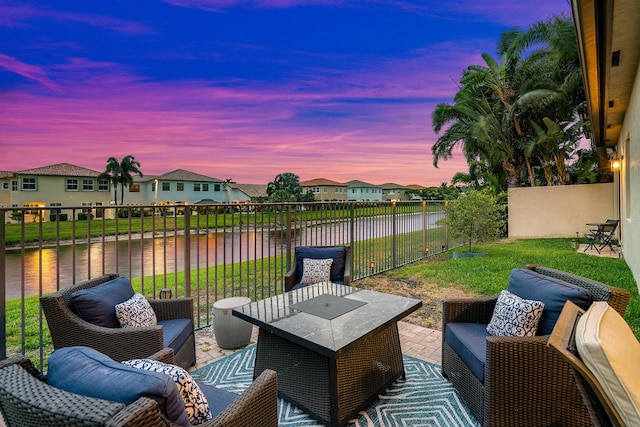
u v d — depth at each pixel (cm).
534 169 1372
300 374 235
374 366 245
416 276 627
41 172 2764
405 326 393
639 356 140
